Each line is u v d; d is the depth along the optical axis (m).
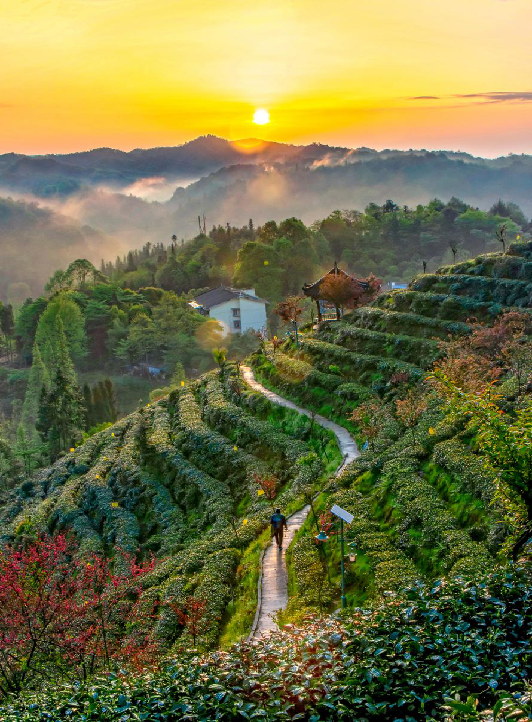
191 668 16.11
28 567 32.62
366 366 58.00
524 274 60.97
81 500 61.69
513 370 43.16
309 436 52.97
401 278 195.62
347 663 14.93
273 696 14.51
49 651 29.34
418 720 13.69
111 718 14.98
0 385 168.62
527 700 12.02
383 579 28.78
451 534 29.95
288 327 104.75
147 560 45.94
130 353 157.75
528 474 19.97
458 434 38.25
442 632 15.66
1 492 85.69
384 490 36.78
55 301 170.50
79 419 100.44
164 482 57.62
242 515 45.75
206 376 80.88
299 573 32.62
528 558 20.25
